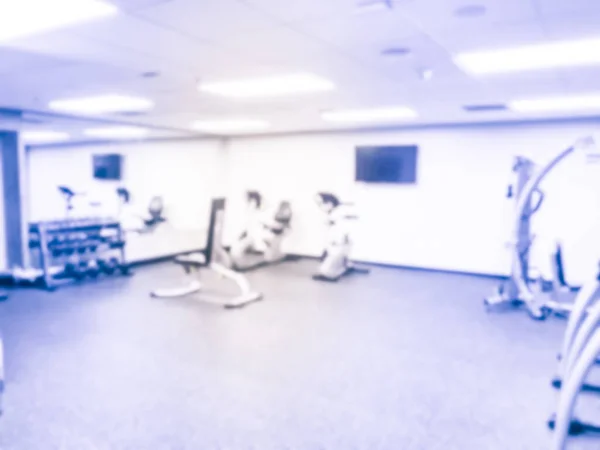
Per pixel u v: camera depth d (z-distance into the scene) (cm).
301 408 298
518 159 530
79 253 704
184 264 573
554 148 659
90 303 552
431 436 266
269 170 906
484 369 362
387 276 718
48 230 638
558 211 654
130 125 776
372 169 784
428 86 449
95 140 1098
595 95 484
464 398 313
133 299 571
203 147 946
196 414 290
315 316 501
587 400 315
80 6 244
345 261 734
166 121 730
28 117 675
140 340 423
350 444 258
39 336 434
